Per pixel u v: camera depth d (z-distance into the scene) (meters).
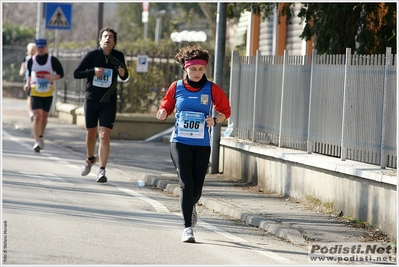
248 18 47.16
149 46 63.56
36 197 22.55
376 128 20.48
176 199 24.16
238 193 24.64
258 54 27.84
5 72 81.69
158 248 16.78
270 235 19.19
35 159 32.19
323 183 21.83
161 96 46.59
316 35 28.27
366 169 19.84
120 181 27.52
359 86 21.30
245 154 27.11
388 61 19.92
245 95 28.88
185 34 54.22
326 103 23.19
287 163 24.05
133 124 44.00
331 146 22.97
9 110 60.75
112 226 19.00
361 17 27.19
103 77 25.92
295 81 25.12
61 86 56.59
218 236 18.64
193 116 17.84
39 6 56.16
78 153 35.97
